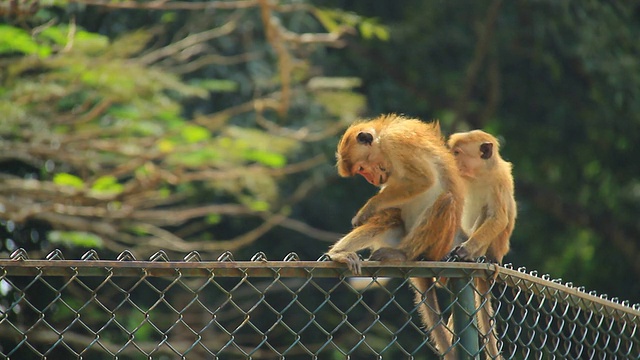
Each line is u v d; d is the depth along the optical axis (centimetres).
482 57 2170
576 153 2427
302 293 2306
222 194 2159
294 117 2131
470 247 820
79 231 1595
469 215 899
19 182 1518
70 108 1695
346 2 2336
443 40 2283
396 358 2294
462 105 2236
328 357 2230
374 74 2372
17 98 1445
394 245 792
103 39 1446
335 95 1730
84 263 533
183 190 1916
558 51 2288
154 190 1622
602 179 2431
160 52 1662
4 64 1424
